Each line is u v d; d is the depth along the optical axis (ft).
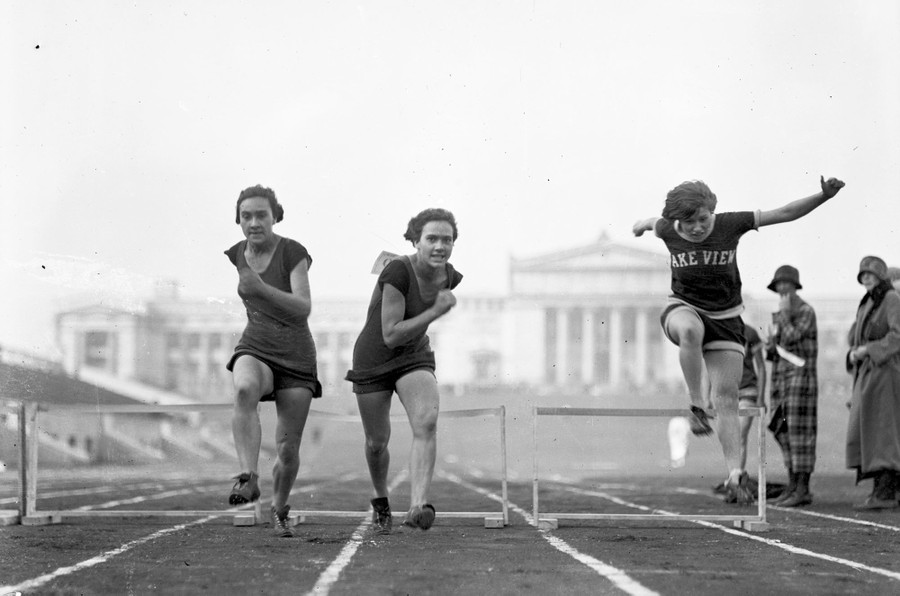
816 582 24.77
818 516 46.11
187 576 25.52
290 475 36.60
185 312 311.68
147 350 297.33
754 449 95.61
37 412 42.75
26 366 95.14
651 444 241.35
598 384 367.04
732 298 38.55
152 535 36.32
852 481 83.30
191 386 298.76
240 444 33.09
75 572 26.32
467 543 33.86
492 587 23.82
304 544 33.22
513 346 409.69
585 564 28.19
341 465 186.70
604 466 172.55
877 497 50.57
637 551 31.60
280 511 37.14
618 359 409.90
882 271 51.19
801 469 53.98
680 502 58.03
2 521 41.47
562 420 259.80
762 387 57.00
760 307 67.77
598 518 41.29
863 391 50.52
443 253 34.81
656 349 410.72
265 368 34.35
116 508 50.57
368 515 44.16
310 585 24.06
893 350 49.70
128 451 182.70
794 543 34.19
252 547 32.19
